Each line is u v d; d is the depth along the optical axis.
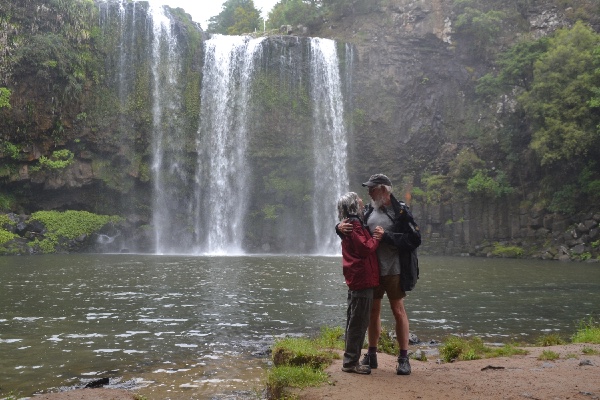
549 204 42.59
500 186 44.44
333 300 16.09
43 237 40.34
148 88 47.06
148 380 7.94
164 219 46.59
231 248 47.97
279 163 49.28
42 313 13.58
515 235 43.84
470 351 8.67
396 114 50.69
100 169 44.75
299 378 6.39
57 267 26.48
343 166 50.34
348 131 50.53
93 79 44.84
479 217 45.16
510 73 44.62
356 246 6.59
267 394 6.88
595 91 37.38
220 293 17.44
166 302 15.52
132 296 16.62
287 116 49.47
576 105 38.84
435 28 50.75
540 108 40.31
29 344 10.27
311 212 48.97
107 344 10.34
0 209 40.94
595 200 40.56
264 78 49.62
